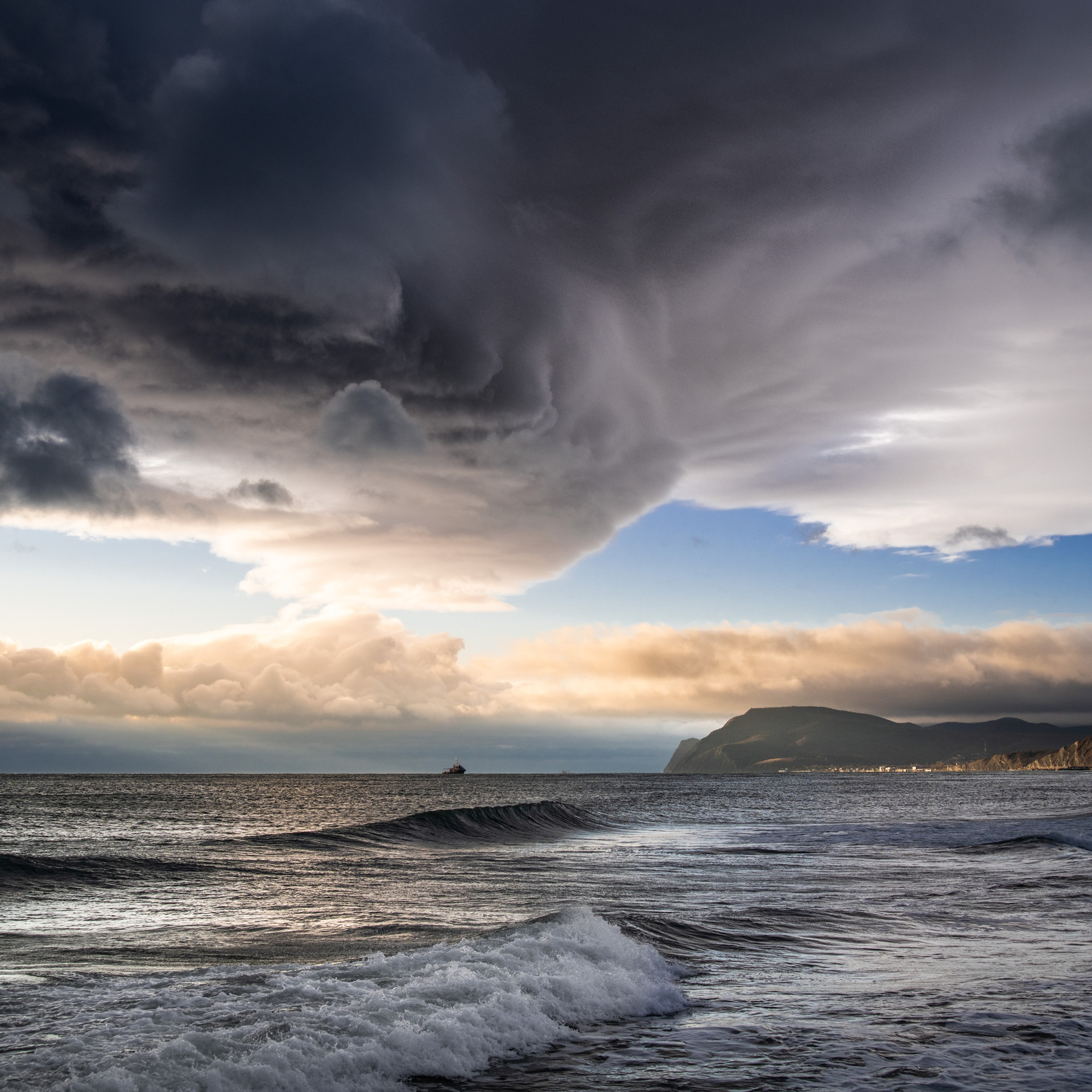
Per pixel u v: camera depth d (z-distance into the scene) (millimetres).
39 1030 8523
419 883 25188
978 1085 7656
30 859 26312
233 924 17547
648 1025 9688
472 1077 7781
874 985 11953
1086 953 14586
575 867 30328
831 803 94125
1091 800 97188
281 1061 7477
